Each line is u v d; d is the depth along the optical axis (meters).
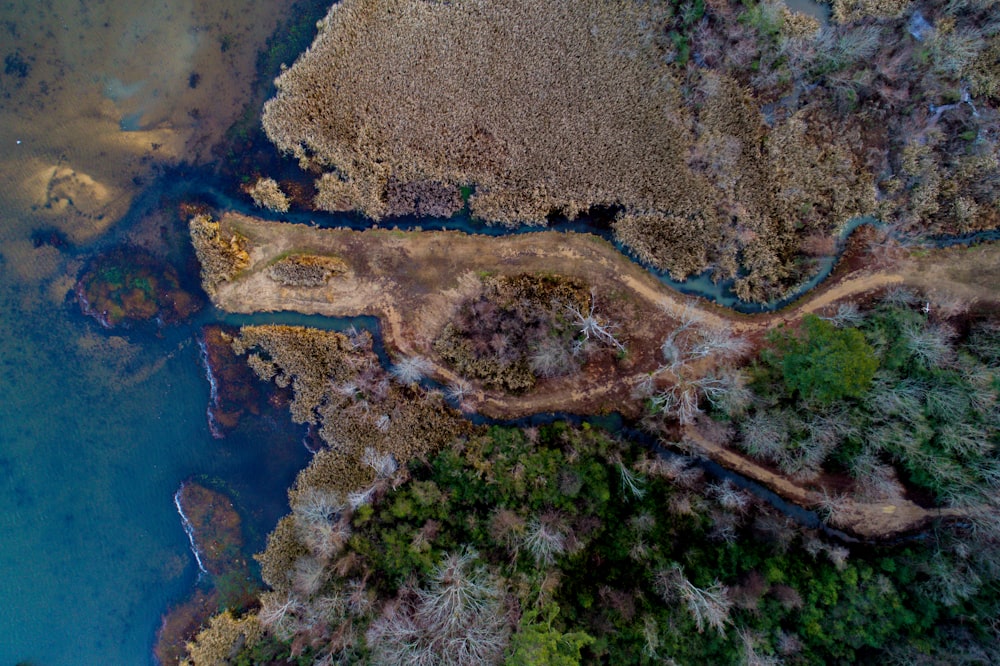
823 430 36.28
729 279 40.53
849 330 34.59
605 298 40.91
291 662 39.66
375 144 41.12
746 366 39.28
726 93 39.69
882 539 38.84
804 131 39.53
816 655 34.03
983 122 38.19
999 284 38.44
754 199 40.03
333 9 40.75
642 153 40.38
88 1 41.50
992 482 34.12
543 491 37.16
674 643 33.84
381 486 39.97
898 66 37.94
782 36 38.66
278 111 41.22
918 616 34.25
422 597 35.56
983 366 35.28
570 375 40.84
